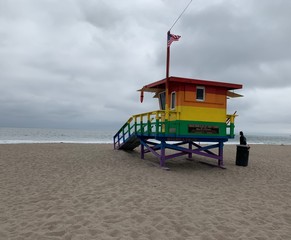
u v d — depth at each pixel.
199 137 10.99
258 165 13.53
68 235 4.56
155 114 11.36
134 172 10.14
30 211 5.73
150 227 4.96
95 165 11.56
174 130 10.72
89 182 8.39
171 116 11.20
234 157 16.47
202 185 8.53
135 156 14.52
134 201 6.48
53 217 5.38
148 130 11.97
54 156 14.31
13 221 5.17
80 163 12.07
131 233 4.69
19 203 6.30
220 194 7.54
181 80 10.53
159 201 6.55
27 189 7.56
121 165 11.67
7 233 4.62
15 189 7.55
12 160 12.59
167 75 10.56
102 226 4.96
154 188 7.79
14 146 20.11
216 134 11.30
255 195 7.65
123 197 6.79
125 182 8.43
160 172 10.34
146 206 6.14
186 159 14.17
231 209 6.23
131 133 14.32
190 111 10.88
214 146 12.10
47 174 9.63
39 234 4.59
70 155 14.75
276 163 14.95
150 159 13.84
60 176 9.30
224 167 11.73
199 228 5.02
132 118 14.32
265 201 7.08
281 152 23.67
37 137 51.81
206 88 11.15
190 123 10.86
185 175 10.02
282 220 5.70
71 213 5.61
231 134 11.68
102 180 8.67
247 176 10.41
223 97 11.47
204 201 6.75
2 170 10.19
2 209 5.86
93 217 5.40
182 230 4.88
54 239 4.41
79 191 7.34
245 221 5.50
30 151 16.59
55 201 6.45
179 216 5.59
